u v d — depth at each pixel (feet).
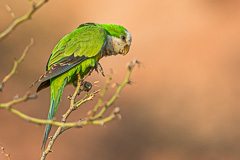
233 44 70.08
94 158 49.67
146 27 75.46
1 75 55.11
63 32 70.79
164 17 77.15
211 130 55.42
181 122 56.80
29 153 46.47
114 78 64.03
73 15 76.74
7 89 53.52
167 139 54.65
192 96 61.05
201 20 75.82
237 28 73.05
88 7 79.77
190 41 71.26
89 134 52.54
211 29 73.61
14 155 45.57
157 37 72.79
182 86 63.00
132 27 75.87
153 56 68.64
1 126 48.42
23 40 62.95
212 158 52.03
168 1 80.07
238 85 61.87
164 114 58.13
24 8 68.95
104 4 81.20
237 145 53.57
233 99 59.98
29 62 58.80
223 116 57.21
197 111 58.49
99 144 51.57
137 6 79.77
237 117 56.49
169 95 61.62
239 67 65.82
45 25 69.46
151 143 53.98
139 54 69.26
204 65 66.80
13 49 59.82
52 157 47.91
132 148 52.65
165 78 64.69
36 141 48.14
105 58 68.49
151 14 78.23
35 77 56.95
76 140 51.21
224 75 64.34
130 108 58.75
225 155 53.11
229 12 77.00
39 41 64.85
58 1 77.87
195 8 78.38
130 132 54.60
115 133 53.93
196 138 54.70
